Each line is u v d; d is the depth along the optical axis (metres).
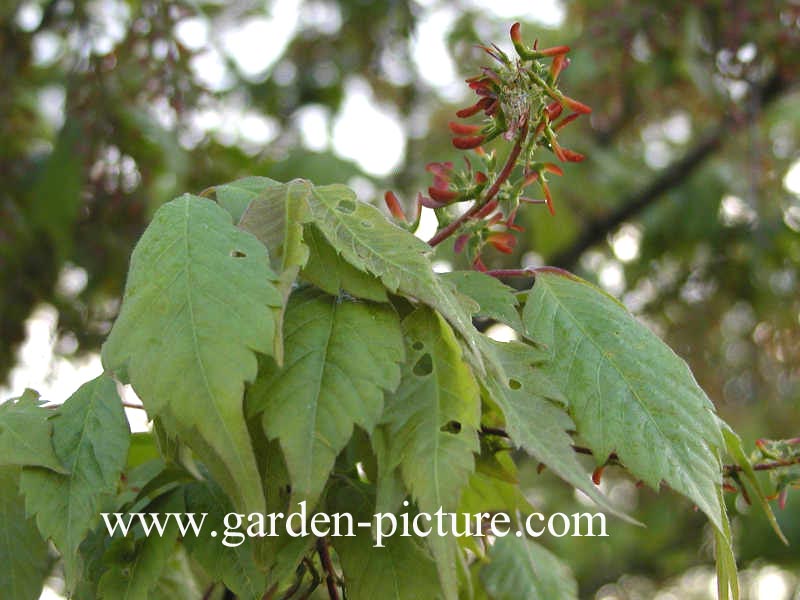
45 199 0.77
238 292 0.23
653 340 0.29
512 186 0.29
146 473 0.34
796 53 0.88
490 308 0.29
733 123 0.97
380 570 0.27
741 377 1.02
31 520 0.29
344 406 0.23
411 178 1.10
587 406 0.27
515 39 0.27
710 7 0.89
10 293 0.79
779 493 0.31
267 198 0.27
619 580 1.52
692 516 1.35
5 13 0.84
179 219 0.25
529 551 0.38
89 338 0.78
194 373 0.23
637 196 1.00
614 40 0.92
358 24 1.06
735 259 1.02
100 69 0.75
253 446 0.25
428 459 0.24
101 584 0.28
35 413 0.26
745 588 1.35
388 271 0.25
